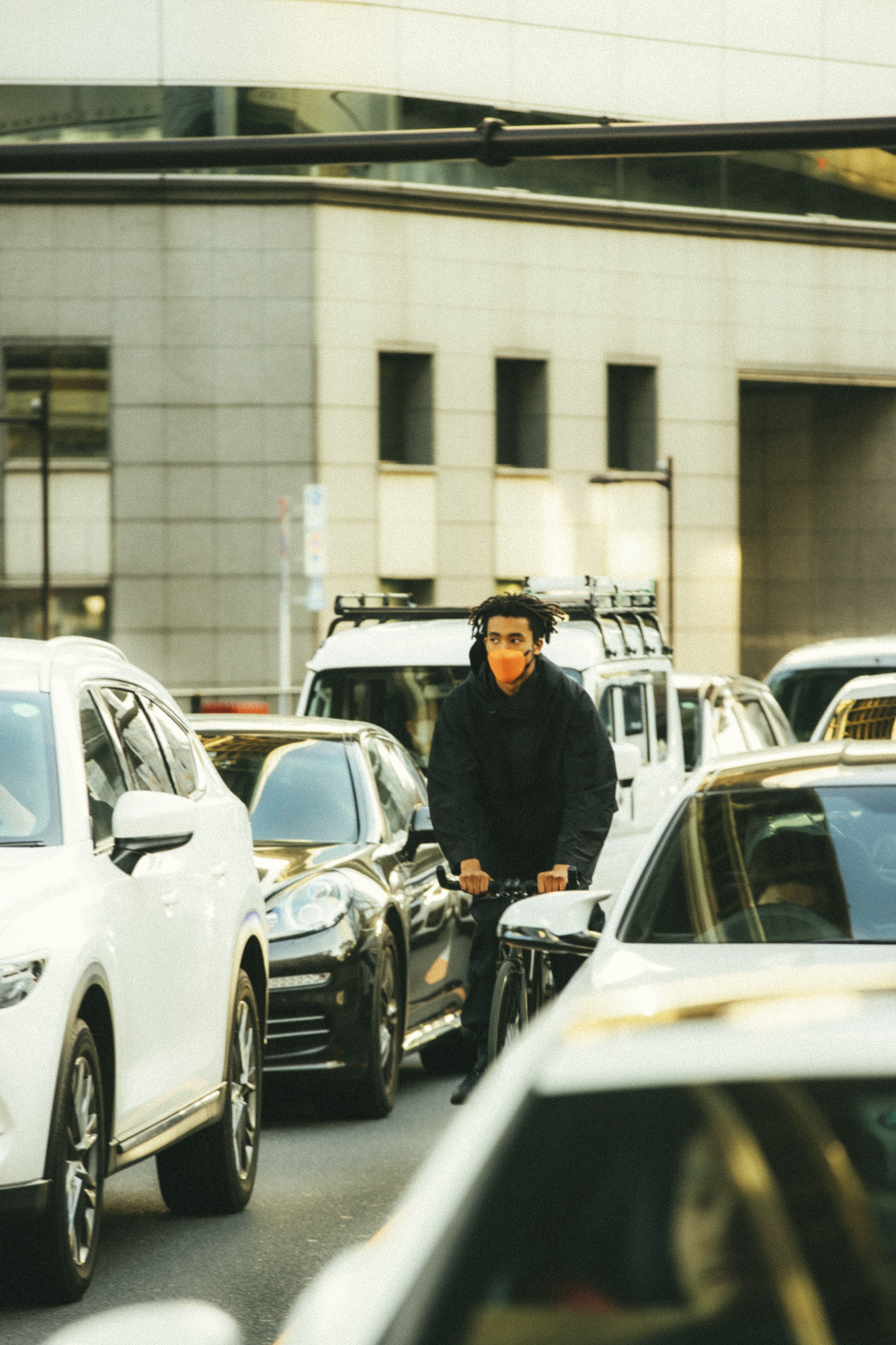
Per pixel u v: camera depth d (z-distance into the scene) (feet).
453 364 376.48
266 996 74.59
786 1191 20.39
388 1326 19.65
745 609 490.08
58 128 361.10
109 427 364.99
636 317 398.21
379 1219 67.62
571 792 72.13
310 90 363.56
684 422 405.59
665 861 51.90
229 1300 56.24
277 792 98.22
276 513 362.53
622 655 122.52
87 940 54.75
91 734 63.31
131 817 59.77
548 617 71.61
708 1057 21.89
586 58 387.34
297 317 361.92
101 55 360.07
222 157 106.01
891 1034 21.93
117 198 361.71
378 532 368.27
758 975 25.31
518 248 383.45
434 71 372.79
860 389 441.27
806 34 410.11
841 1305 19.54
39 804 58.59
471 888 72.28
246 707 157.79
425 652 126.41
